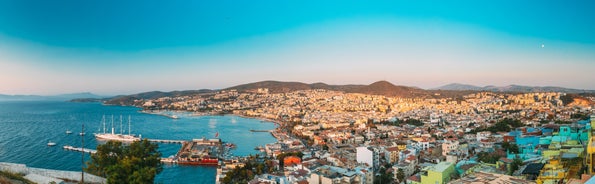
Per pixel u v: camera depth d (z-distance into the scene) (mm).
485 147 144125
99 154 56812
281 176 117062
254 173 133875
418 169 119500
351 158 147625
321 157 153000
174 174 150125
